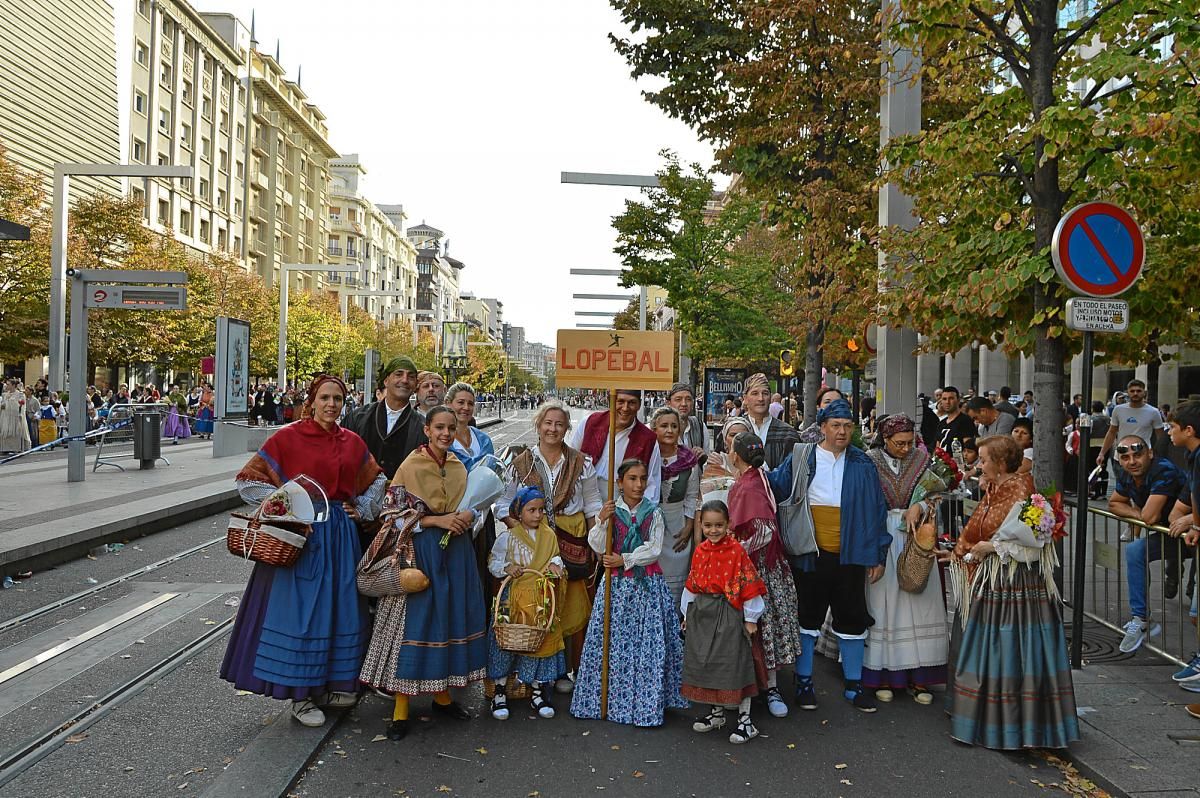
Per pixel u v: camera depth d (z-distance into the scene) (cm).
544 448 560
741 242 3011
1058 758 479
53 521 1084
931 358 2703
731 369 2675
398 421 632
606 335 537
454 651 504
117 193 4062
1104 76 630
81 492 1405
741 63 1404
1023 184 774
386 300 10925
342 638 501
